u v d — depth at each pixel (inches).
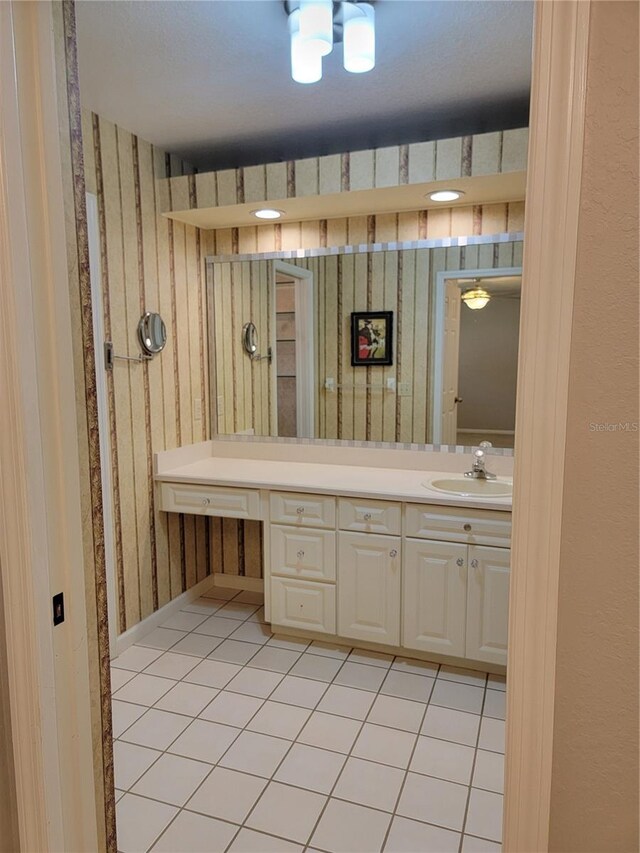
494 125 103.3
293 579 109.6
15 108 36.0
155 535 117.9
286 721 86.4
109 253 101.2
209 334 131.6
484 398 111.0
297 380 124.4
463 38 74.4
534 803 28.5
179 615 124.1
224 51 76.9
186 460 124.7
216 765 77.1
